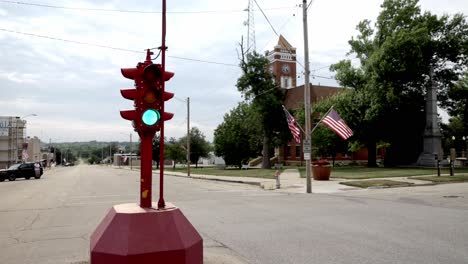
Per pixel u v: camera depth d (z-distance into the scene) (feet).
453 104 148.97
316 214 37.14
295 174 113.60
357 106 139.64
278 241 25.43
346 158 237.86
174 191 68.23
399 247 23.26
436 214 36.37
